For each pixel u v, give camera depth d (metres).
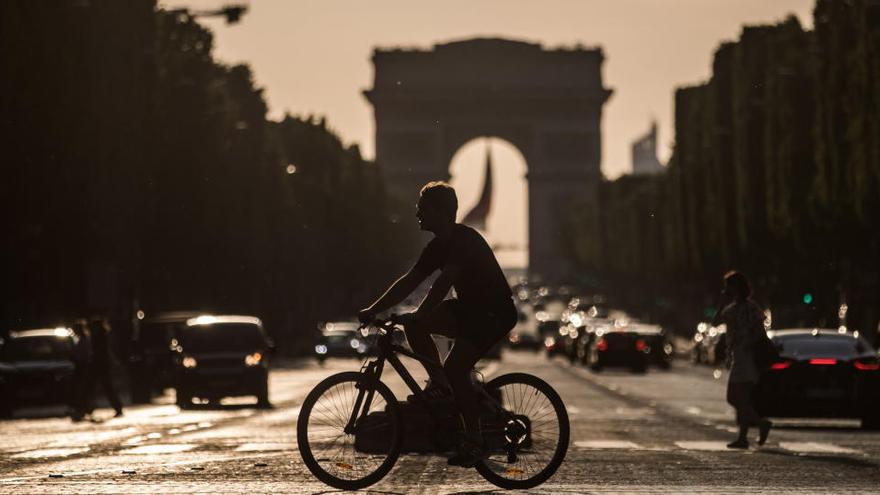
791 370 87.38
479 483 45.12
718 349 67.94
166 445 66.12
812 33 199.12
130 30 176.62
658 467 52.62
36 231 153.38
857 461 56.38
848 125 180.38
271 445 65.38
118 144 169.62
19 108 147.75
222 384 120.44
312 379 185.38
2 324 156.00
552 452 40.41
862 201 173.75
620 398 127.88
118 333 162.75
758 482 46.41
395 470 49.81
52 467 52.12
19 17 147.75
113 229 165.88
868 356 88.19
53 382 123.12
